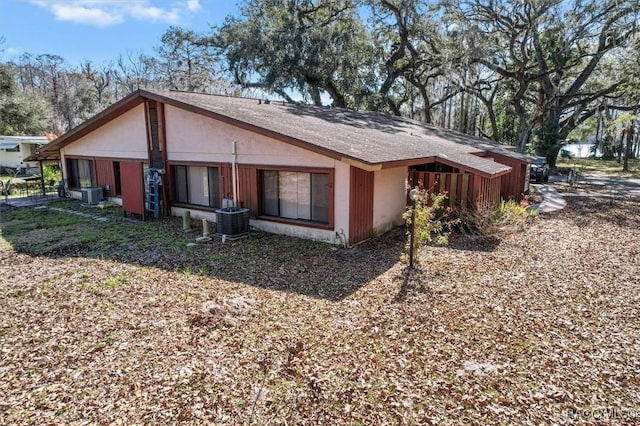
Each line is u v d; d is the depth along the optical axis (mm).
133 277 7387
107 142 15062
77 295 6508
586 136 44156
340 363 4465
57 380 4176
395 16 26156
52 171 21953
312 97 28953
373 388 4016
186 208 12969
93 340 5008
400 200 11875
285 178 10547
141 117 13430
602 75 30281
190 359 4543
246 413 3664
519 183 16281
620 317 5625
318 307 6004
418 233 7816
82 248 9453
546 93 28828
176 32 30766
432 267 7938
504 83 32531
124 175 13164
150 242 9992
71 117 46188
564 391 3936
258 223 11117
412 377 4191
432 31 26438
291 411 3695
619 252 9062
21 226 11891
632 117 26812
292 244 9750
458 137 20062
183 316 5688
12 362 4527
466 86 29875
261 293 6590
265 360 4516
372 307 5992
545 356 4582
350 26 26562
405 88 35406
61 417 3611
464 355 4609
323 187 9898
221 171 11688
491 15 25000
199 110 10836
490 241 10039
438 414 3633
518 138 30188
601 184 24297
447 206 11297
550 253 8969
